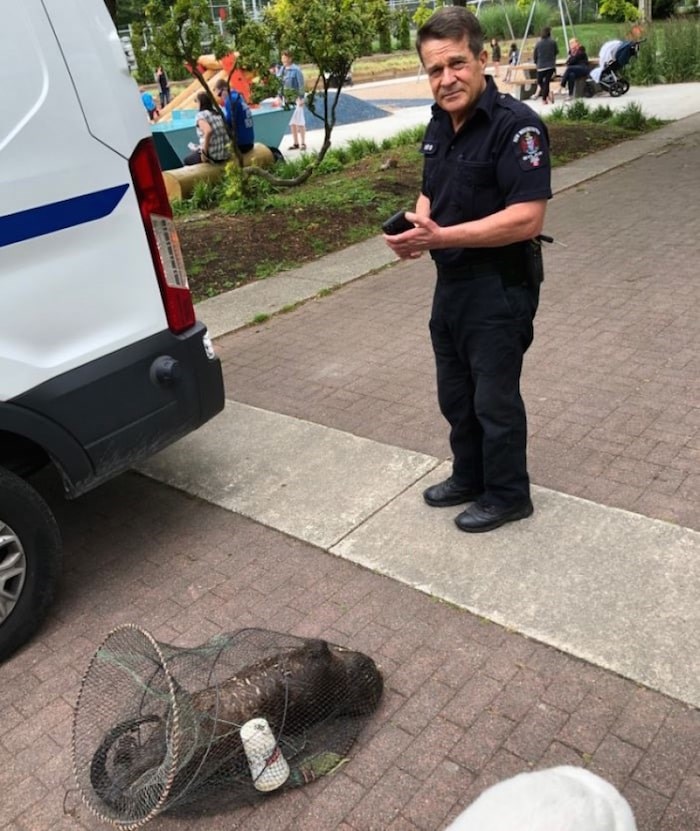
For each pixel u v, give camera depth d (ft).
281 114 45.21
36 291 9.36
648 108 48.65
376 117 59.57
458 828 3.95
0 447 10.02
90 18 9.63
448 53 8.60
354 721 8.14
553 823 3.77
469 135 9.07
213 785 7.34
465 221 9.36
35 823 7.54
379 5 31.53
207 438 14.55
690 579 9.57
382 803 7.34
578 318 17.94
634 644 8.71
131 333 10.37
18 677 9.38
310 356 17.78
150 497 12.94
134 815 6.97
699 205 25.76
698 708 7.89
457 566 10.31
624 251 22.22
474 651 8.93
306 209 29.07
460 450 11.15
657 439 12.69
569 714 8.01
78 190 9.56
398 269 23.21
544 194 8.77
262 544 11.39
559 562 10.12
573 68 56.85
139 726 7.71
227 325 20.06
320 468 13.12
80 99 9.49
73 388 9.83
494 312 9.53
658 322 17.19
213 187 34.04
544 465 12.33
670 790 7.15
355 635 9.38
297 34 30.04
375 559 10.68
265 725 7.32
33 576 9.68
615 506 11.12
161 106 77.46
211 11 30.07
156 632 9.84
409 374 16.26
